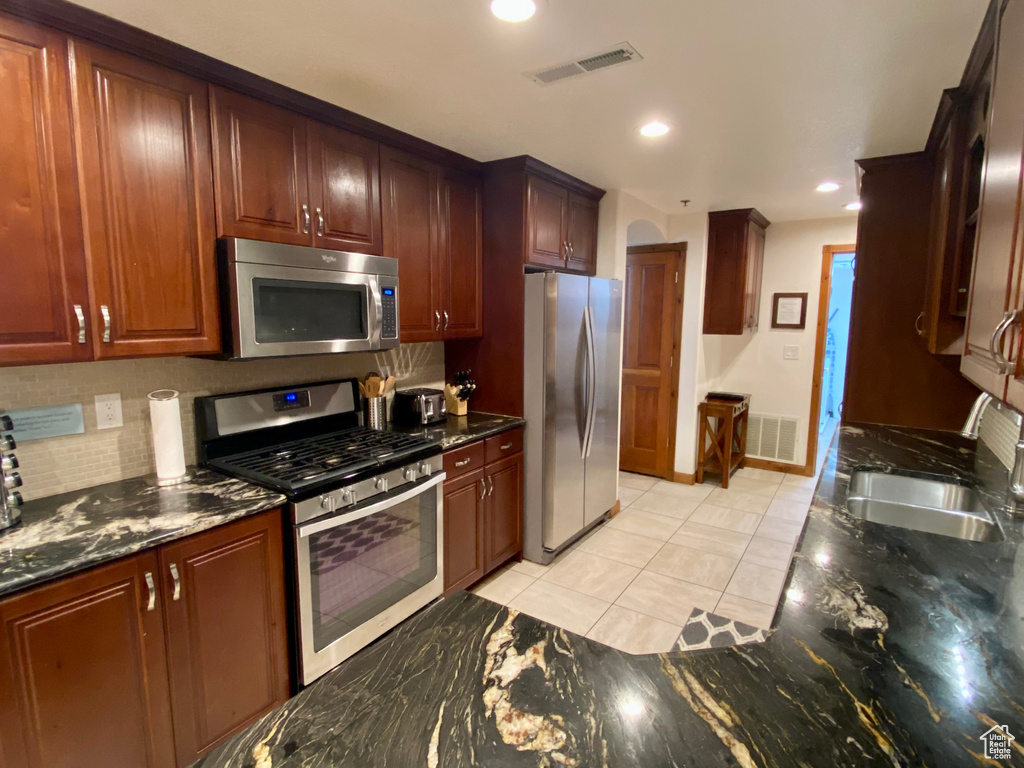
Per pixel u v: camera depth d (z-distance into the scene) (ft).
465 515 8.71
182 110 5.64
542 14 4.73
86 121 4.94
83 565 4.40
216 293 6.05
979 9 4.52
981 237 4.07
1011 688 2.88
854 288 8.89
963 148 6.11
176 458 6.21
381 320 7.75
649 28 4.94
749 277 14.08
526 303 9.66
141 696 4.87
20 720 4.18
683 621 8.35
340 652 6.63
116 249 5.22
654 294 14.92
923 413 8.73
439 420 9.59
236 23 4.94
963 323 6.48
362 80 6.13
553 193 10.14
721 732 2.66
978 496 5.97
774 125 7.34
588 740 2.66
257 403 7.39
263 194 6.40
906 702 2.79
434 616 3.83
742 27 4.90
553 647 3.44
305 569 6.08
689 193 11.54
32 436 5.59
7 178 4.53
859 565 4.28
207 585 5.27
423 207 8.68
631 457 15.97
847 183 10.46
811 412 15.29
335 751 2.64
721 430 14.87
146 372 6.43
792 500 13.58
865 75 5.81
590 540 11.27
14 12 4.49
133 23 4.95
